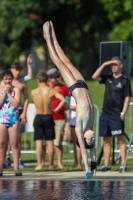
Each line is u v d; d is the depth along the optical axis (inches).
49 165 997.8
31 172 962.7
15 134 904.9
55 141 1008.2
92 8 3105.3
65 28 3262.8
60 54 815.7
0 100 901.8
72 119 1004.6
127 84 970.1
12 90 910.4
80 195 742.5
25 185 819.4
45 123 986.1
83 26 3117.6
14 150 911.7
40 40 3245.6
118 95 969.5
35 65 4552.2
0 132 904.3
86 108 742.5
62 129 1012.5
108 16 2755.9
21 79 1042.7
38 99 987.3
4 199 719.1
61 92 1013.8
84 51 3211.1
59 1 3043.8
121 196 735.7
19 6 3038.9
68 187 803.4
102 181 858.8
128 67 1069.1
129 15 2662.4
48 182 849.5
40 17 3127.5
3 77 903.1
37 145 991.0
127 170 977.5
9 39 3171.8
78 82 777.6
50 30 824.9
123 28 2635.3
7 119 901.2
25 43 3267.7
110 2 2664.9
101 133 981.8
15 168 914.7
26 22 3058.6
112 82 976.3
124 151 966.4
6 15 3080.7
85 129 735.1
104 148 984.3
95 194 748.6
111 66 1000.2
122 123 969.5
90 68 3193.9
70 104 1009.5
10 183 839.1
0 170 911.7
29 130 1213.1
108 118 974.4
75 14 3112.7
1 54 3213.6
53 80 1013.2
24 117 991.6
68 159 1173.1
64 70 795.4
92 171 732.7
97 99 2003.0
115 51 1059.3
